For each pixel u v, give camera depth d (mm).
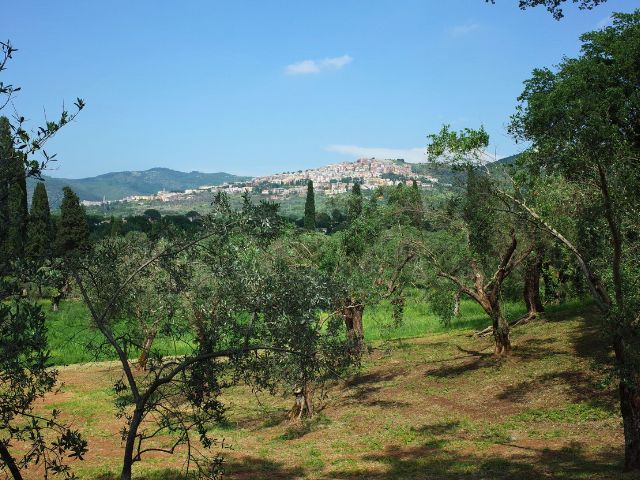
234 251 8633
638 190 13148
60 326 33312
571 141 12531
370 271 26453
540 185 17906
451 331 38000
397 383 25672
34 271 7012
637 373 12422
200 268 9242
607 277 14469
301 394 21484
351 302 24562
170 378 8391
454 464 14938
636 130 19438
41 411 22812
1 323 6602
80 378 28906
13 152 6590
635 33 23688
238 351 8328
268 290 8555
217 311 8773
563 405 19250
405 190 27062
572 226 17438
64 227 62906
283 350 8516
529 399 20469
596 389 19797
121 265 9117
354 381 27078
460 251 25219
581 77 20797
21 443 17984
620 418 17188
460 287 26312
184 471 15477
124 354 8633
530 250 24625
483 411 20344
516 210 17375
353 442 18375
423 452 16609
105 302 9102
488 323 39031
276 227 8688
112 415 22172
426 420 20062
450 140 19297
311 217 89375
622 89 19875
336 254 25203
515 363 25141
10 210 6797
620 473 12289
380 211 27250
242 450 18031
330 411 22484
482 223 21859
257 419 22078
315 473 15078
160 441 18969
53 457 16703
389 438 18500
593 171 12719
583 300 36156
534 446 16047
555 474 12938
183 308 10109
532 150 13766
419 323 40969
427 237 27172
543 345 27172
